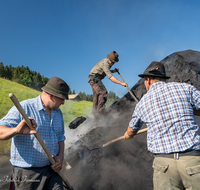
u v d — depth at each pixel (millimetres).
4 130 1316
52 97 1569
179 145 1344
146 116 1528
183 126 1380
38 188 1498
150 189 2352
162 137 1412
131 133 1762
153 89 1601
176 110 1417
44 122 1553
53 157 1601
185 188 1401
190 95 1486
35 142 1486
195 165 1315
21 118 1453
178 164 1357
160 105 1472
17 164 1471
